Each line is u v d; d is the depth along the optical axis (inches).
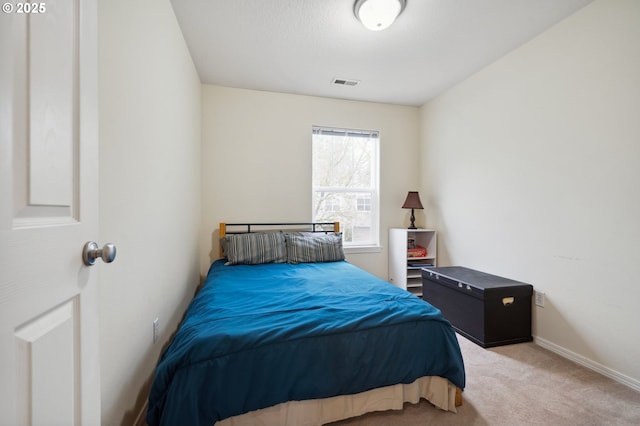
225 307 58.4
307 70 105.9
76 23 25.5
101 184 37.5
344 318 53.1
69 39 24.5
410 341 53.8
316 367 47.6
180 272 81.4
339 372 48.8
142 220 51.8
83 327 26.0
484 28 80.9
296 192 128.2
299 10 74.0
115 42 41.3
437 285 103.0
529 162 86.6
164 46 65.1
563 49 76.9
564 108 76.7
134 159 48.2
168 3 68.1
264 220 124.5
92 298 27.5
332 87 120.9
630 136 63.1
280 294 68.0
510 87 93.1
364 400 52.1
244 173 122.0
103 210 37.9
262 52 93.7
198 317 54.2
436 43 88.5
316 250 112.9
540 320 83.6
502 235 96.3
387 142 140.3
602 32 68.1
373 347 51.1
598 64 69.0
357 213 139.3
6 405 17.8
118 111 42.3
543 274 82.7
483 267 104.4
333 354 48.8
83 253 26.1
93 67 27.9
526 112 87.6
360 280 81.9
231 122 120.3
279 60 98.8
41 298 20.7
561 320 77.8
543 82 82.4
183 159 84.4
